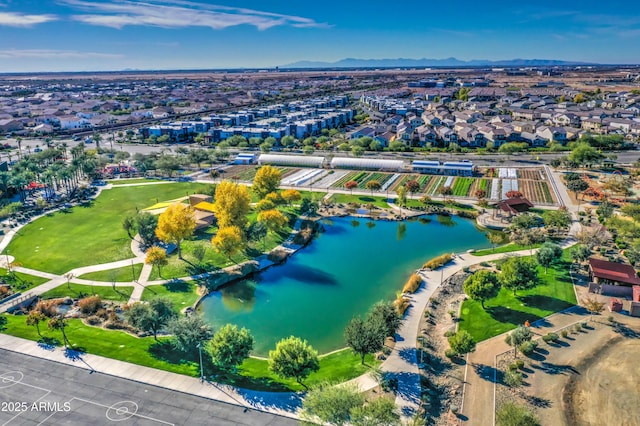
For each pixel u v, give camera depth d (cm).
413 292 8719
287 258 10725
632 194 13700
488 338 7112
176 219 10138
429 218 13238
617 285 8244
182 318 6894
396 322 6988
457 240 11656
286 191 13388
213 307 8662
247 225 11456
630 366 6300
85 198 14650
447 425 5400
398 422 5069
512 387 5997
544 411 5559
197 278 9525
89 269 9825
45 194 15012
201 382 6212
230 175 17575
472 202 13962
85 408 5688
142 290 9000
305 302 8838
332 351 7206
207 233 11825
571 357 6550
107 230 11950
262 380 6312
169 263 10094
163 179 17025
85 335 7356
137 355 6819
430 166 17038
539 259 9119
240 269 9894
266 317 8312
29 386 6081
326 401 5166
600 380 6059
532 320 7531
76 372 6391
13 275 9506
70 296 8744
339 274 9969
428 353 6794
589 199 13638
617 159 18062
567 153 19375
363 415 5003
